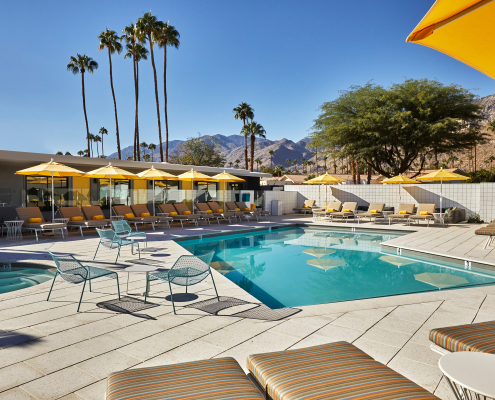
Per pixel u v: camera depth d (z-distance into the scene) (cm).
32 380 262
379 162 2420
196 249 1012
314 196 2188
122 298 480
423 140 2111
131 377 179
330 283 642
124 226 883
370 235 1313
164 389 166
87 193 1448
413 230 1317
